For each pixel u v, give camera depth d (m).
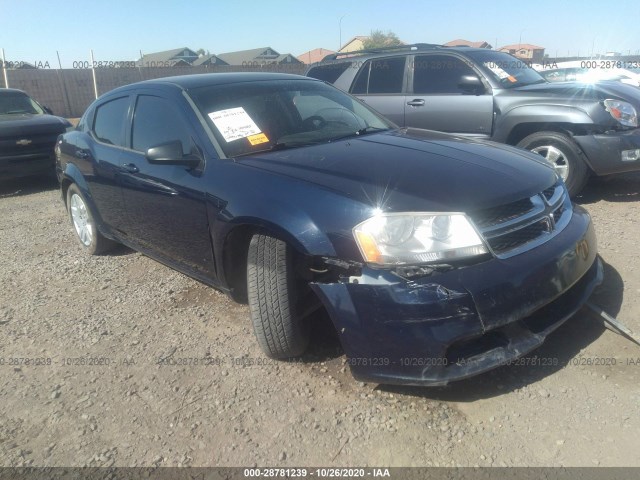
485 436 2.45
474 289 2.38
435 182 2.69
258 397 2.85
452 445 2.42
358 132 3.78
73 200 5.34
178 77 4.19
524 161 3.15
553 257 2.63
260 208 2.85
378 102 6.79
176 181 3.47
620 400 2.59
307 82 4.32
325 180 2.80
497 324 2.42
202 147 3.41
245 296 3.44
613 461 2.26
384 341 2.46
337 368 3.04
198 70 26.09
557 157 5.51
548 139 5.50
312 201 2.70
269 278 2.88
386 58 6.84
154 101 3.96
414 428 2.54
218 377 3.05
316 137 3.61
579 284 2.95
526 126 5.69
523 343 2.54
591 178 6.49
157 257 4.08
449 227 2.46
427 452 2.39
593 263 3.07
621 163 5.21
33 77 23.75
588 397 2.63
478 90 5.97
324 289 2.59
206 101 3.66
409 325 2.40
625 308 3.33
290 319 2.91
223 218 3.07
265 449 2.49
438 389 2.78
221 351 3.32
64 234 6.11
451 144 3.39
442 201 2.53
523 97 5.62
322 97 4.15
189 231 3.48
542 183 2.90
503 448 2.38
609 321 3.11
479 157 3.10
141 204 3.93
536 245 2.66
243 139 3.44
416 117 6.45
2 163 8.34
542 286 2.55
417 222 2.46
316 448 2.47
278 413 2.71
